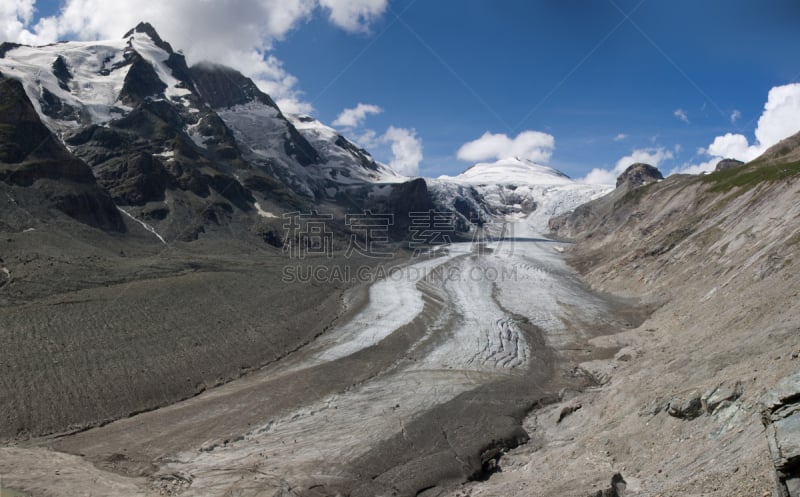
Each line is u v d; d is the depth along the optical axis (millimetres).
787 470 11672
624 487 18984
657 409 23453
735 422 18859
